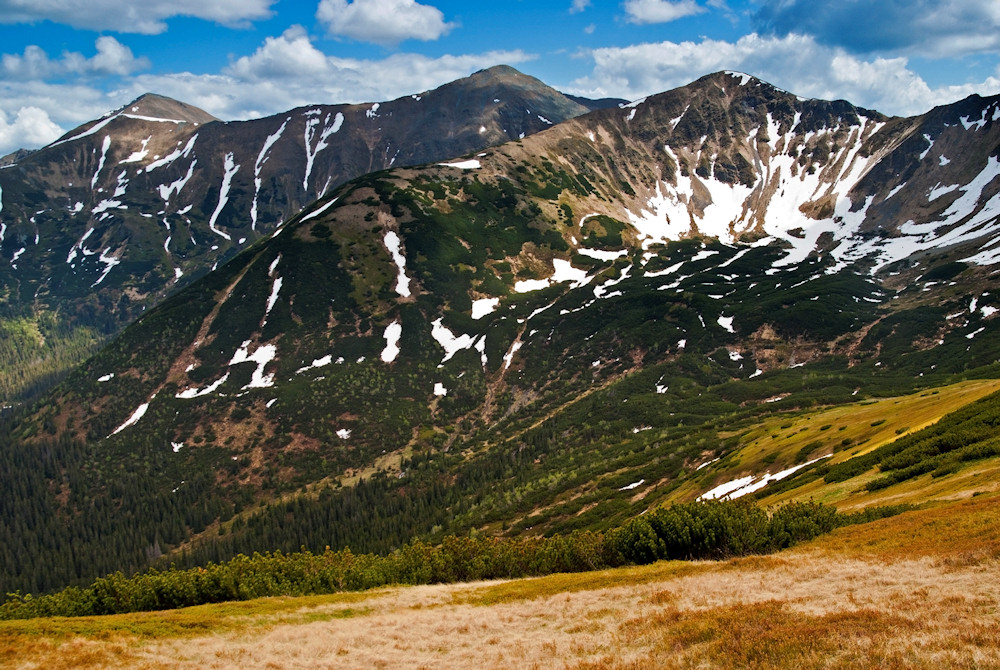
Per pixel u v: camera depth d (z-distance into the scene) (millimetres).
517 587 52406
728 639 27641
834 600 30766
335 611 49719
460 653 35750
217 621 45750
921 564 33875
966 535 36312
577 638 34594
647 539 56750
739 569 43062
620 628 34438
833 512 53812
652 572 47906
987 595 26953
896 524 44000
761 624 28938
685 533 54906
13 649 37812
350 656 37281
